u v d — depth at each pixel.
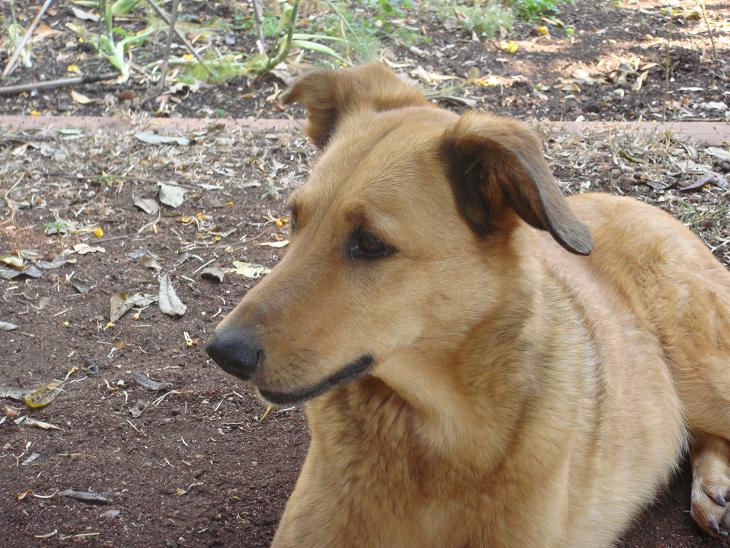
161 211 1.99
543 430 1.26
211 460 1.50
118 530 1.41
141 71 2.70
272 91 2.60
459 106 2.47
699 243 1.57
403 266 1.23
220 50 2.82
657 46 2.85
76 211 1.98
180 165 2.15
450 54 2.84
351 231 1.23
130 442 1.52
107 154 2.20
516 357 1.25
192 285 1.78
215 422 1.56
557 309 1.31
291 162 2.19
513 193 1.22
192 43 2.85
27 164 2.15
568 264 1.46
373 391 1.28
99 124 2.35
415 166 1.24
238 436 1.54
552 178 1.21
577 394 1.30
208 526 1.42
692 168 2.03
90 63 2.76
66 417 1.55
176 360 1.65
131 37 2.79
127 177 2.10
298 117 2.46
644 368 1.47
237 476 1.48
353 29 2.79
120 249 1.86
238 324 1.20
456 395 1.26
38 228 1.92
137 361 1.64
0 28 2.94
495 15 2.98
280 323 1.21
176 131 2.31
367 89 1.37
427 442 1.27
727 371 1.49
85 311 1.73
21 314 1.71
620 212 1.57
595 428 1.36
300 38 2.74
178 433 1.54
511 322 1.25
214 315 1.73
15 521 1.41
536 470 1.27
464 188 1.24
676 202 1.92
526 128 1.23
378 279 1.23
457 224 1.24
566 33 2.99
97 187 2.08
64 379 1.61
